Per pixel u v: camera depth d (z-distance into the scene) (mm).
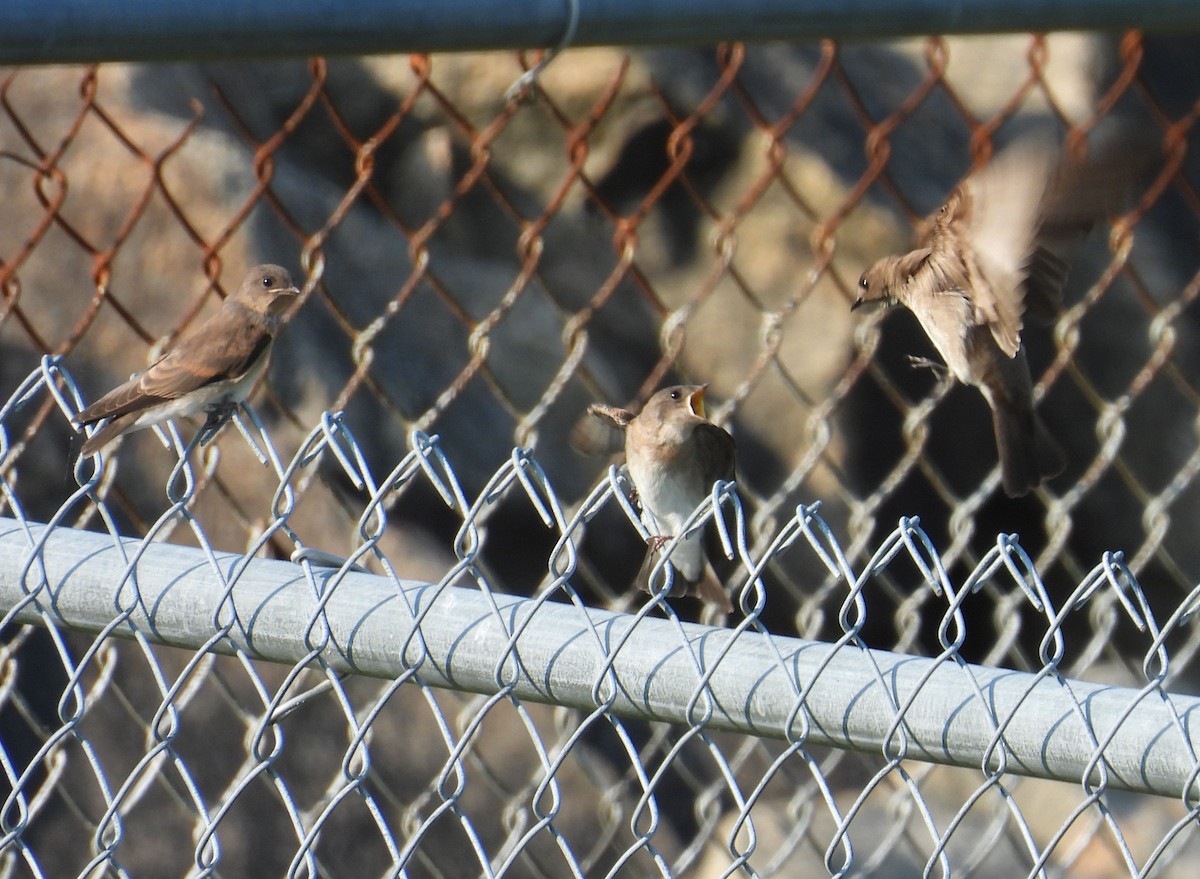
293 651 4527
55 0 4625
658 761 11273
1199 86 15219
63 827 10719
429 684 4477
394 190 14391
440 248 14266
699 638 4238
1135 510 14414
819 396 13891
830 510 13844
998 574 14180
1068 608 4066
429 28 4887
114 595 4660
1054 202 5605
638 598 12797
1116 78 15148
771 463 13922
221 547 11305
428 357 13539
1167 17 5309
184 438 9570
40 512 11641
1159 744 3887
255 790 10688
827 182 14156
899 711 4055
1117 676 13734
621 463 7449
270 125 13984
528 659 4320
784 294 14180
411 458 4562
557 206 7266
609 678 4273
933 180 14469
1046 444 6996
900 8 5168
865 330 7910
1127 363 14438
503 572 13305
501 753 10852
